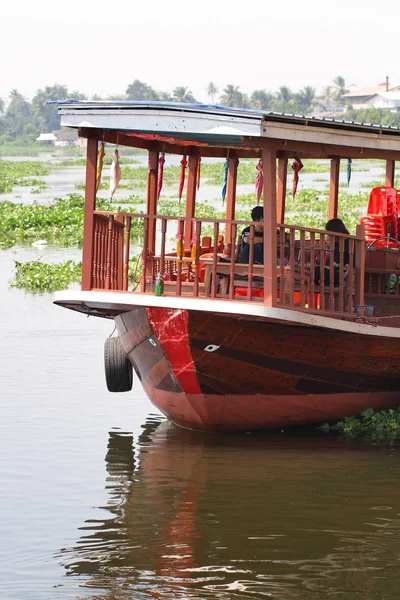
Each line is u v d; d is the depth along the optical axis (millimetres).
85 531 11977
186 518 12391
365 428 16594
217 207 61719
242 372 15234
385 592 10375
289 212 58938
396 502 12977
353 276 15602
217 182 97500
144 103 14000
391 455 15023
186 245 19266
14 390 18625
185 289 15930
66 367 20594
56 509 12672
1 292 31203
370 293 17734
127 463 14539
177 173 102938
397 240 18453
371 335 15297
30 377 19656
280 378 15523
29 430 16062
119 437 15914
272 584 10555
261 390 15625
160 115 13961
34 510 12625
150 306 14328
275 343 14945
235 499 13102
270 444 15680
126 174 114438
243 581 10633
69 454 14922
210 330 14461
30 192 91500
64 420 16750
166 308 14484
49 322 25688
